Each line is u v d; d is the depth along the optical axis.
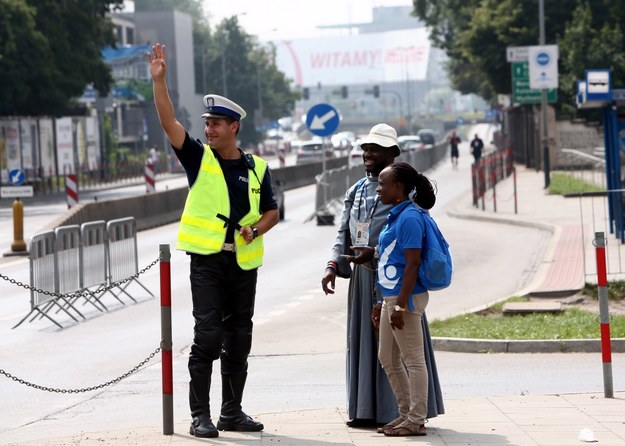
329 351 29.02
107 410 22.72
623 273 37.88
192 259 18.69
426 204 18.06
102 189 139.88
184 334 32.16
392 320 17.75
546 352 27.59
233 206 18.64
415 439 17.64
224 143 18.77
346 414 20.27
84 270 37.44
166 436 18.33
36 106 129.75
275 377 25.67
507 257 49.56
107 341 31.20
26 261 53.81
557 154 122.06
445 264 17.75
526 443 17.09
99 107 175.00
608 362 20.80
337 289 41.41
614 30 113.88
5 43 122.38
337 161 144.00
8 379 26.19
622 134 50.03
